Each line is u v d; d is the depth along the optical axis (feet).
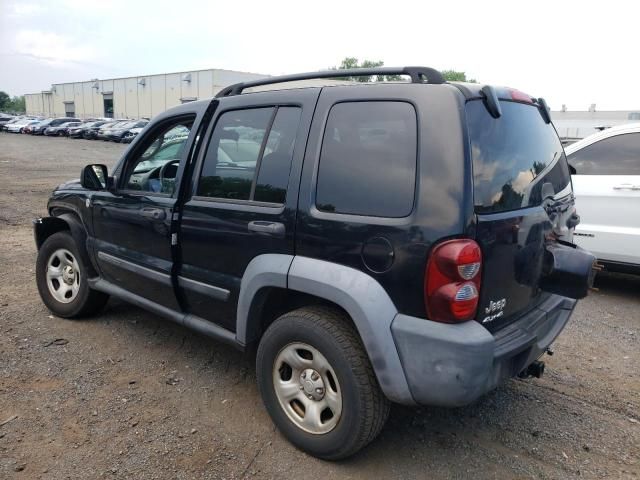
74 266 14.89
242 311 9.91
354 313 8.16
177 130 12.38
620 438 10.15
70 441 9.55
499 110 8.53
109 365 12.45
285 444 9.68
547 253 9.76
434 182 7.72
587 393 11.87
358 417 8.48
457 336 7.55
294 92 9.76
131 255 12.62
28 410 10.46
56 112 293.23
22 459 9.02
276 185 9.50
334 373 8.66
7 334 13.97
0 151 87.25
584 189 18.61
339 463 9.20
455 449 9.70
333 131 8.98
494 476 8.98
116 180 13.02
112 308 16.06
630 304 18.06
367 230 8.16
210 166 10.85
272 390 9.68
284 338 9.25
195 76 186.09
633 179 17.67
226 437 9.83
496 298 8.34
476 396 7.80
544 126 10.59
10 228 27.84
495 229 8.01
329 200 8.74
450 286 7.57
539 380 12.42
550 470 9.16
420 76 8.53
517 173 8.91
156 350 13.30
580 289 9.53
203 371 12.29
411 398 8.08
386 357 7.99
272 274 9.16
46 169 61.00
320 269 8.59
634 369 13.10
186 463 9.07
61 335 14.02
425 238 7.66
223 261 10.36
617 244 17.98
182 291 11.54
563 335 15.19
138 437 9.72
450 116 7.80
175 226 11.27
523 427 10.46
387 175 8.20
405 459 9.37
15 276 19.07
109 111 244.22
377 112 8.54
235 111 10.68
